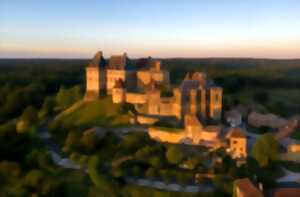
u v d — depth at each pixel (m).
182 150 108.75
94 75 157.50
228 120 133.12
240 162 100.19
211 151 106.56
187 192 90.25
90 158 106.25
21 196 93.12
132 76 159.00
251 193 78.88
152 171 98.06
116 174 96.38
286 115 161.38
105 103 150.62
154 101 135.62
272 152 103.81
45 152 114.31
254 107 158.50
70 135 121.00
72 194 94.31
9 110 176.25
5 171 103.69
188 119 118.19
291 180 94.69
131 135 119.19
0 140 120.56
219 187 89.12
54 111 169.00
